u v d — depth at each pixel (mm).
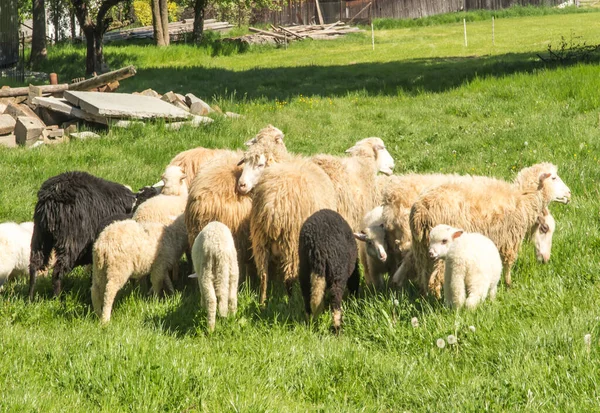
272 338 6328
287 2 58469
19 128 14633
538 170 7449
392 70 29141
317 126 17141
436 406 5094
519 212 7141
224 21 60312
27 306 7246
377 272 7637
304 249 6473
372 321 6469
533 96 18328
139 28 58469
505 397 5027
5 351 5824
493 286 6723
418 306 6812
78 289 7895
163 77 29156
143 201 8711
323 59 36188
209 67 33438
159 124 15531
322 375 5613
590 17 50031
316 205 7168
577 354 5355
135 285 7906
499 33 42969
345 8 58719
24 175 11977
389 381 5512
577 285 6906
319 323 6633
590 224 8703
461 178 7477
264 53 41875
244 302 7160
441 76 24547
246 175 7605
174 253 7582
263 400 5156
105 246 6922
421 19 54594
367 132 16391
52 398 5094
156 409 5000
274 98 22469
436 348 5918
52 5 52969
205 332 6547
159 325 6719
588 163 11250
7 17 32562
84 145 14141
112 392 5160
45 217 7703
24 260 8055
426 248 7000
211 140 14492
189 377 5363
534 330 5883
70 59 36875
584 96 17141
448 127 16328
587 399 4855
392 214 7535
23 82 28188
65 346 5945
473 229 7012
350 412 5094
